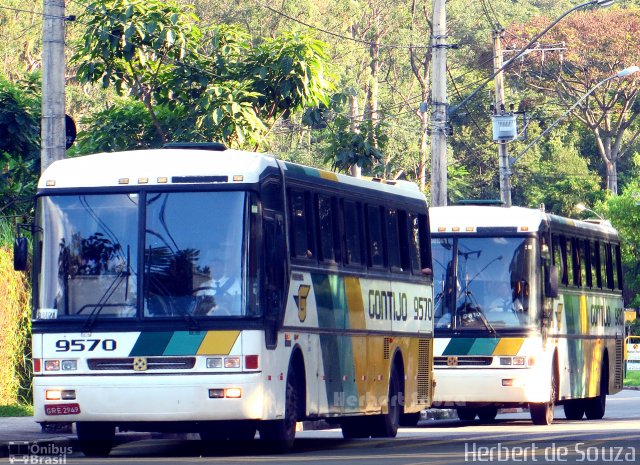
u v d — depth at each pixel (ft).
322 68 179.11
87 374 105.19
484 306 164.55
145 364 104.63
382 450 114.42
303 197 118.01
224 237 106.22
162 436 139.03
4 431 128.36
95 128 180.65
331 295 122.11
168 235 106.63
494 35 277.23
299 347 113.70
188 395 103.76
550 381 167.53
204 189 107.24
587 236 198.39
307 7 397.60
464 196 517.96
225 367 104.01
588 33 513.04
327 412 120.06
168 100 175.94
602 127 539.70
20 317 162.09
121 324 105.19
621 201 474.90
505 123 267.39
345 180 128.77
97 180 108.58
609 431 146.82
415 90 474.90
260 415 104.53
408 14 458.50
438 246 166.91
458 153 537.24
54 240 108.06
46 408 105.50
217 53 178.70
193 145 116.16
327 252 122.21
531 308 163.73
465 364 163.43
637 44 511.81
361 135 195.21
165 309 105.29
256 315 104.99
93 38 168.45
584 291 192.85
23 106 185.98
